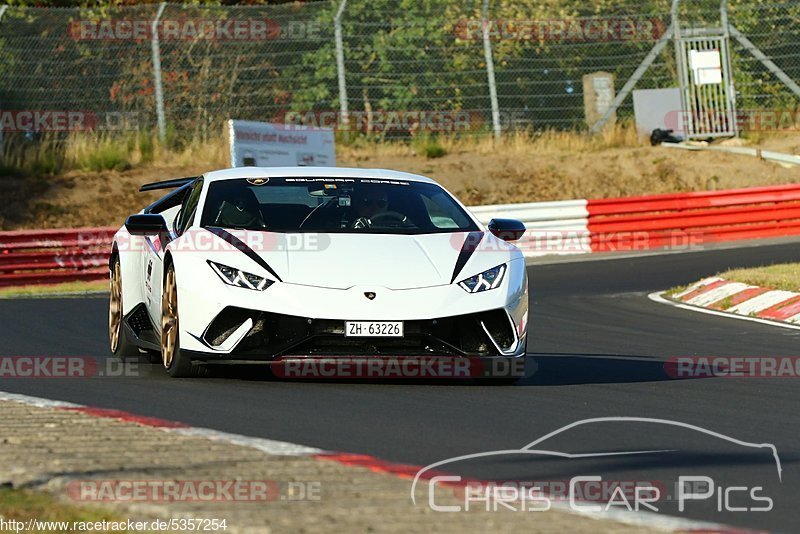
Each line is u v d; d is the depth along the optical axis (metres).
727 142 90.75
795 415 22.22
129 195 75.50
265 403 22.05
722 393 24.94
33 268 60.78
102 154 78.06
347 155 82.50
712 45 90.62
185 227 26.66
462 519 13.29
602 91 88.88
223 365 25.95
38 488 14.57
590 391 24.86
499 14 87.19
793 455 17.97
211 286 23.86
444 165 83.31
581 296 49.31
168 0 84.44
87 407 20.88
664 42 90.50
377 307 23.52
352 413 21.12
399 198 27.52
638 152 87.50
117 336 30.34
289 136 71.50
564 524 13.18
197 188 27.97
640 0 90.50
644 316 42.31
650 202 71.62
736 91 91.75
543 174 84.00
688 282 53.84
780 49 91.69
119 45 79.88
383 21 84.75
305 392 23.45
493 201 81.19
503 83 87.06
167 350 25.72
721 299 45.34
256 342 23.66
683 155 87.25
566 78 88.81
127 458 16.16
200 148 80.31
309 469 15.63
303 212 26.36
